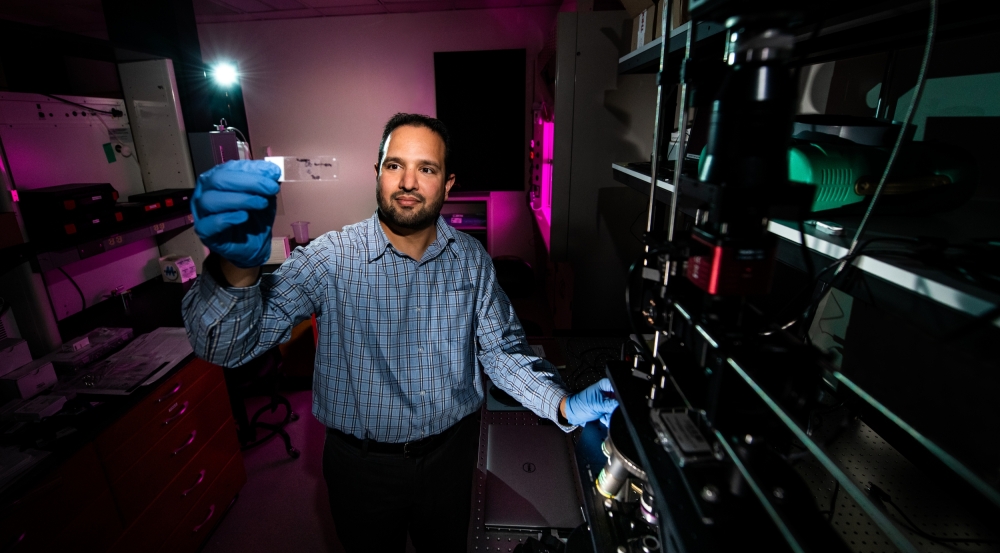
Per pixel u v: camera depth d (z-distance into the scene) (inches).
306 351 116.1
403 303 47.4
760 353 16.6
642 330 23.4
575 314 104.4
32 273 64.2
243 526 79.7
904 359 19.3
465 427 53.5
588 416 37.0
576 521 45.4
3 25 55.4
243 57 169.2
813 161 24.7
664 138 56.9
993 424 14.7
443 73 167.5
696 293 19.1
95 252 73.3
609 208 96.9
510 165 178.2
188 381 70.2
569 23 87.1
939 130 37.9
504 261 171.9
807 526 15.1
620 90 90.0
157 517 64.3
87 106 81.7
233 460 82.4
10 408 55.3
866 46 35.4
